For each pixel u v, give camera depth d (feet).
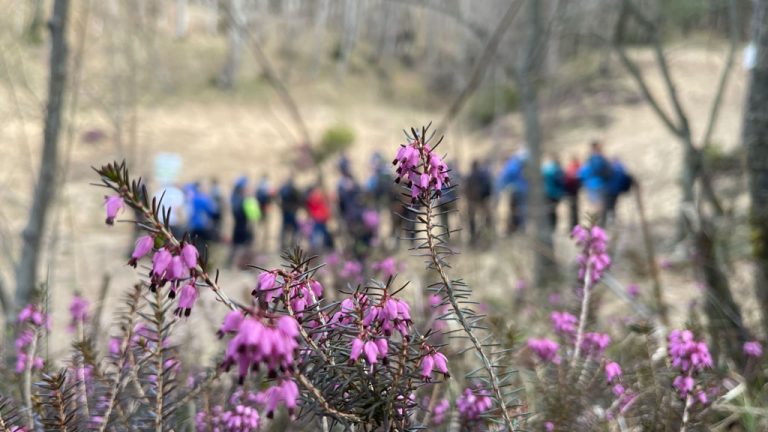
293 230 46.19
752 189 12.45
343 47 161.99
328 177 80.02
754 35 12.65
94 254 32.81
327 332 4.47
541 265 21.59
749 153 12.46
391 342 4.45
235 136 108.37
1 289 13.79
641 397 6.69
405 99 149.79
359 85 152.87
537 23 31.83
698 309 11.77
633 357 7.63
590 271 7.48
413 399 4.85
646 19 26.58
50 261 14.39
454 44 149.89
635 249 17.35
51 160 14.46
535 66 32.48
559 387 6.56
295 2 161.79
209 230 39.47
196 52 138.92
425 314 9.03
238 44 134.82
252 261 25.89
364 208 27.89
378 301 4.59
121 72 31.58
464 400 5.90
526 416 5.90
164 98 119.14
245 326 3.17
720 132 69.92
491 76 66.13
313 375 4.46
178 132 105.19
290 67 150.30
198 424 6.07
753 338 10.02
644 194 46.50
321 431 5.80
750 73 12.63
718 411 8.09
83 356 5.90
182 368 6.92
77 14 17.76
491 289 19.49
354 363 4.37
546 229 29.86
